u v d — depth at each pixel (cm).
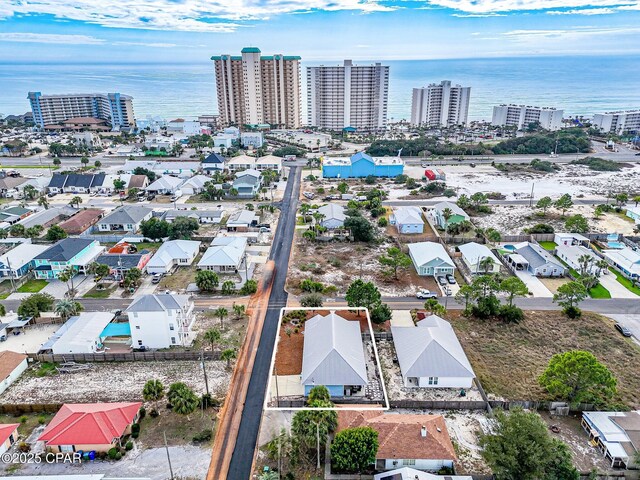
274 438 5500
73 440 5269
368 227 11394
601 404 5884
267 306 8481
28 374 6706
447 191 15450
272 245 11319
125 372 6750
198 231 12094
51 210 13262
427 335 6831
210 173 18400
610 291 9044
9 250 10200
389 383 6469
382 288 9144
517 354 7075
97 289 9156
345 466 4950
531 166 19788
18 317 8000
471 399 6153
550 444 4741
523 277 9669
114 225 12288
